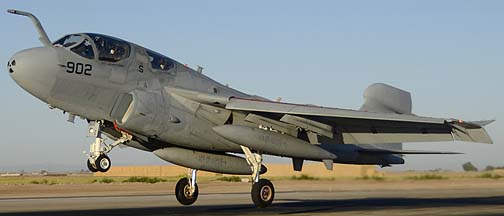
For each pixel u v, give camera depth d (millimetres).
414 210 71062
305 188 168875
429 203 88625
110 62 65750
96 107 65500
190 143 69750
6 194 134750
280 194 131375
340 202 93438
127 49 67500
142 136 67688
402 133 72062
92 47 64938
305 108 66438
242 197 115188
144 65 68438
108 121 67250
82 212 71125
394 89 89688
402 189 158375
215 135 70500
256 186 69125
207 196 120312
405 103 90500
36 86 61781
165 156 71125
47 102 64125
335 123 70688
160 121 66375
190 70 73875
